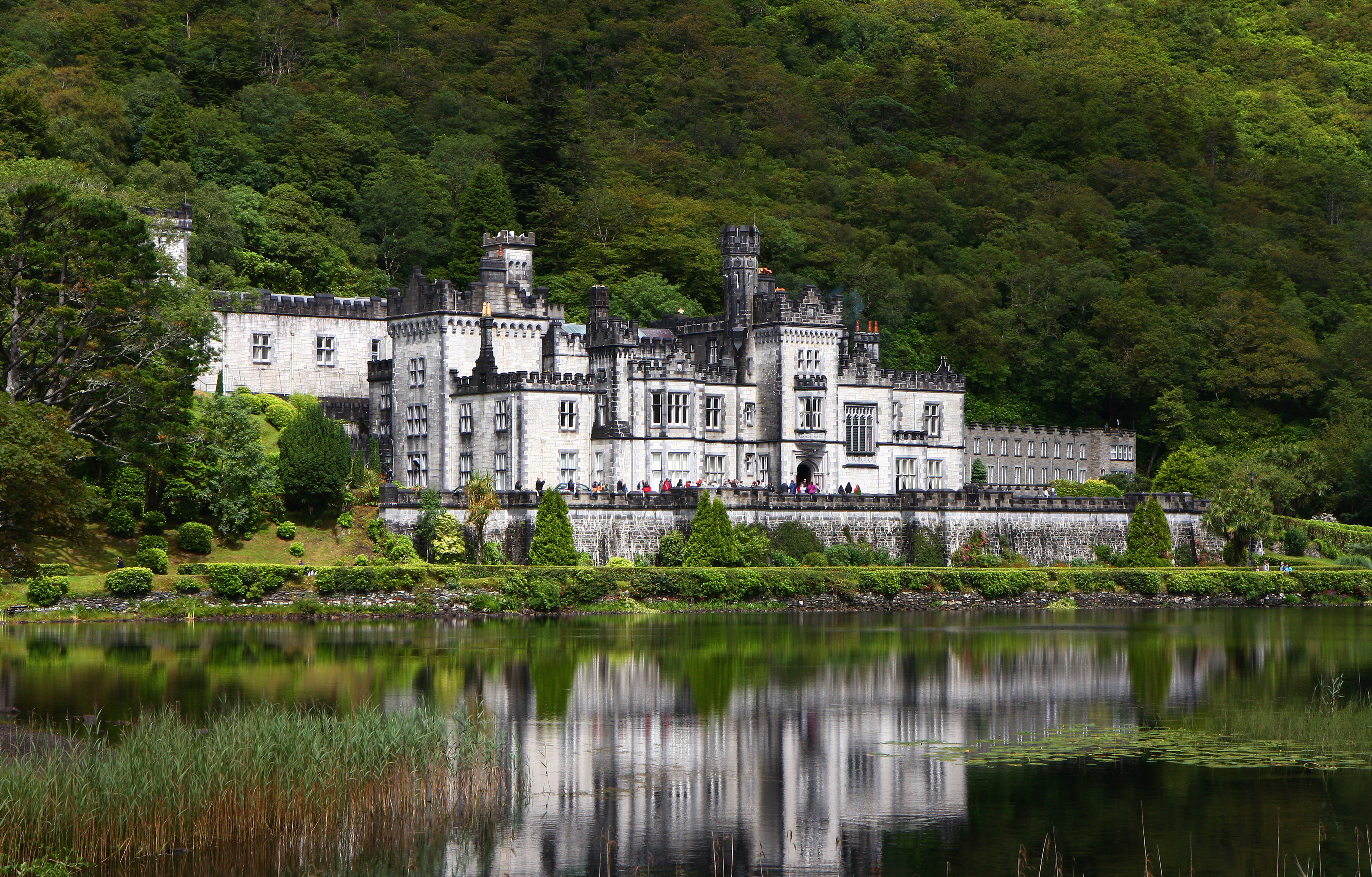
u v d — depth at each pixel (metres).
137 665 99.69
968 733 83.25
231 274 197.62
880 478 179.75
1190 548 176.25
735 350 173.25
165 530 139.75
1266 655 114.69
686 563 144.75
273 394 176.25
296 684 93.31
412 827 64.12
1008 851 62.25
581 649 112.06
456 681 96.12
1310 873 59.50
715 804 68.44
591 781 72.19
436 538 140.75
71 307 125.50
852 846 62.72
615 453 159.75
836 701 92.00
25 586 125.19
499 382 157.38
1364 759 76.94
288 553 139.50
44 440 83.75
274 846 60.78
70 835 58.06
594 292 165.00
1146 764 75.81
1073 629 132.38
